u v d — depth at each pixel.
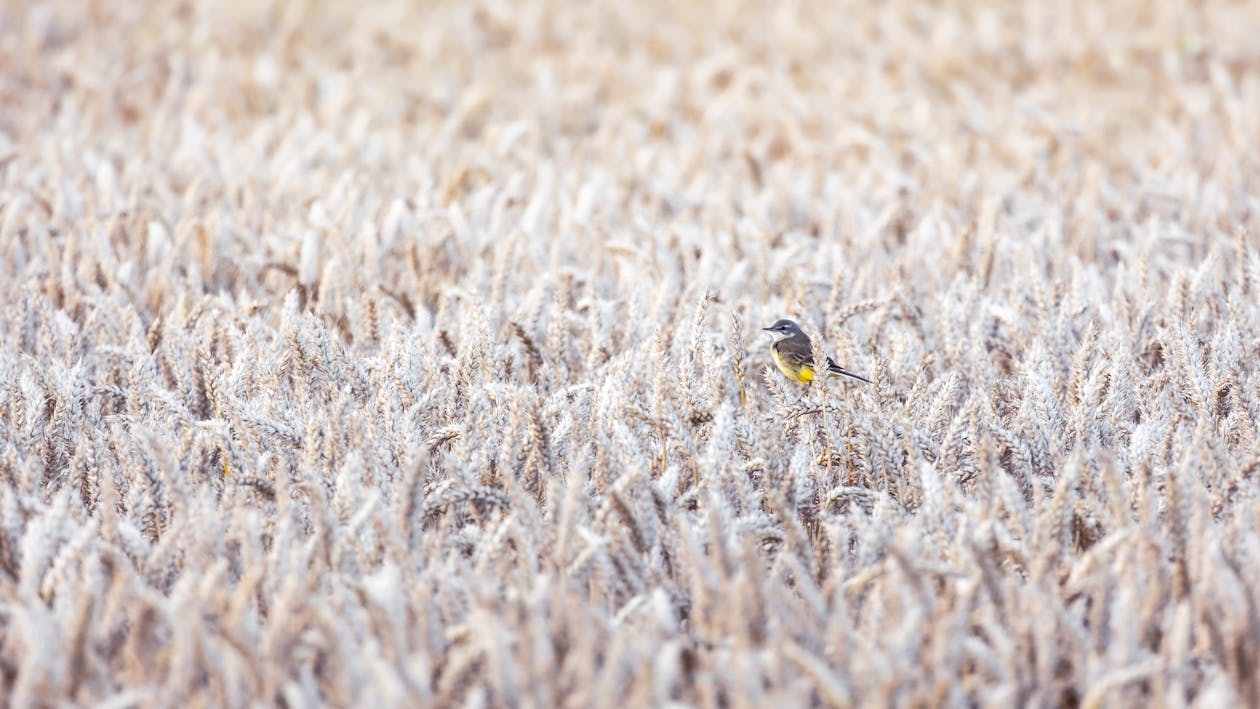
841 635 7.84
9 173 22.28
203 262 17.59
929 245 18.06
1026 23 39.75
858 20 40.41
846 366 12.87
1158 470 10.39
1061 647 8.34
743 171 25.16
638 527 9.37
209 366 11.96
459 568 9.09
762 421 10.52
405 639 8.02
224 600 8.39
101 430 12.36
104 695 8.05
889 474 10.78
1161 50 36.38
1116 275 17.16
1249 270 15.59
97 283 16.61
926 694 7.45
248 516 9.31
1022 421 11.32
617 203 21.45
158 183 20.91
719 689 8.09
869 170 23.62
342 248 16.42
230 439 10.81
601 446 10.34
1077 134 25.62
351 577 9.00
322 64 36.12
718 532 8.28
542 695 7.39
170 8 41.22
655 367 12.40
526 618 7.86
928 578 8.67
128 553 9.77
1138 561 8.66
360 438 10.41
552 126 30.44
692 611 8.63
